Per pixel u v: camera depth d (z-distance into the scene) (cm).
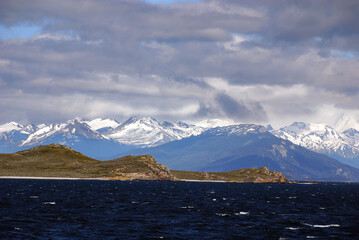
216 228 10269
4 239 8325
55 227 9731
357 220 12512
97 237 8844
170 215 12375
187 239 8931
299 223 11438
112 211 12925
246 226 10662
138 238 8894
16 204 13925
